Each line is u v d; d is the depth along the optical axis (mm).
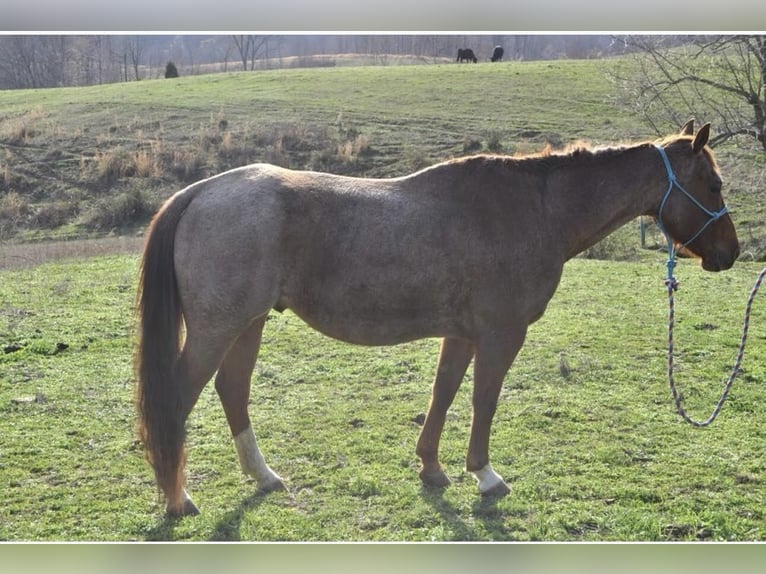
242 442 5051
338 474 5344
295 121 22016
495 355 4840
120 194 18484
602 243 15469
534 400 6785
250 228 4473
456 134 20516
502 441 5891
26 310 9758
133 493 5059
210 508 4848
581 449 5750
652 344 8477
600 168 5121
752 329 9102
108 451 5688
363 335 4789
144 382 4461
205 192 4633
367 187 4816
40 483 5160
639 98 16406
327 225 4617
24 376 7281
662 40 15297
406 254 4641
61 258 14164
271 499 4969
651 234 16812
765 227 15836
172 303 4527
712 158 5211
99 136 20703
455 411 6578
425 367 7750
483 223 4770
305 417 6418
